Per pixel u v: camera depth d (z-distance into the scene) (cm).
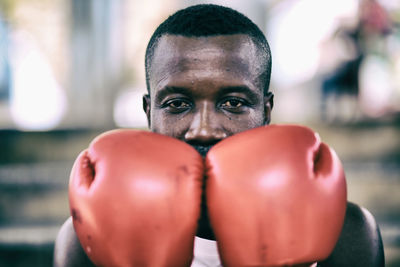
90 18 518
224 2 619
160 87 108
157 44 113
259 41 114
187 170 86
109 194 83
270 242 81
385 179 380
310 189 83
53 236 328
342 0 587
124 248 82
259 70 112
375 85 605
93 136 459
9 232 337
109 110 525
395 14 539
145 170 85
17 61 739
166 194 83
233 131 106
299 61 779
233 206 83
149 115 131
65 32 712
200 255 120
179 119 107
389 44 550
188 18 109
